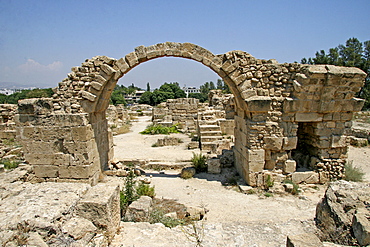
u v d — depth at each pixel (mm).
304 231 5574
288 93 9031
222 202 8141
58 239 4473
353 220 4555
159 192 9133
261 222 6492
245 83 9062
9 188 6414
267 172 9258
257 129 9102
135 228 5844
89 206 5141
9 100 51688
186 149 15711
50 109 9133
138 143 18078
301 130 10719
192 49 9414
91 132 9625
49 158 9336
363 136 17344
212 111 19344
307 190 8898
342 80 8336
